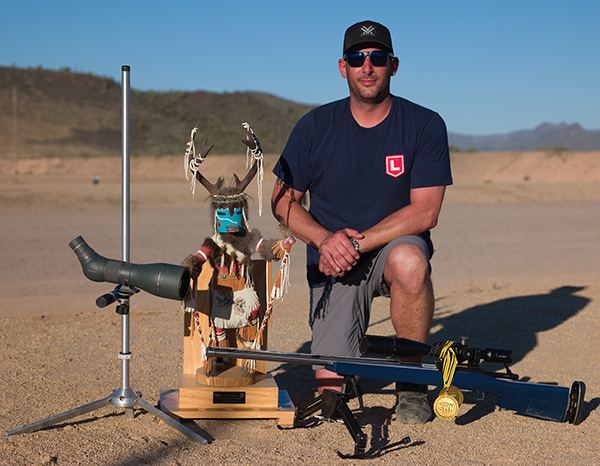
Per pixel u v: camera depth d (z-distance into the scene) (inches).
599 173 2292.1
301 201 209.3
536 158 2455.7
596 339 268.7
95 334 279.7
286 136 4923.7
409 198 196.2
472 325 298.4
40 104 4936.0
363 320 196.2
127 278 164.1
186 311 183.5
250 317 179.9
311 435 168.2
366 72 185.5
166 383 213.2
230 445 160.9
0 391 202.1
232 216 174.7
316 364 166.9
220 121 5585.6
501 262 572.7
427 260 179.6
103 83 5590.6
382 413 187.5
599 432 172.2
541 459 154.6
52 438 162.1
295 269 525.3
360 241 183.8
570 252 636.7
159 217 892.0
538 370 228.5
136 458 151.8
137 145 4439.0
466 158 2554.1
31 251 589.0
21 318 315.6
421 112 193.3
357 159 193.0
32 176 1902.1
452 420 181.3
